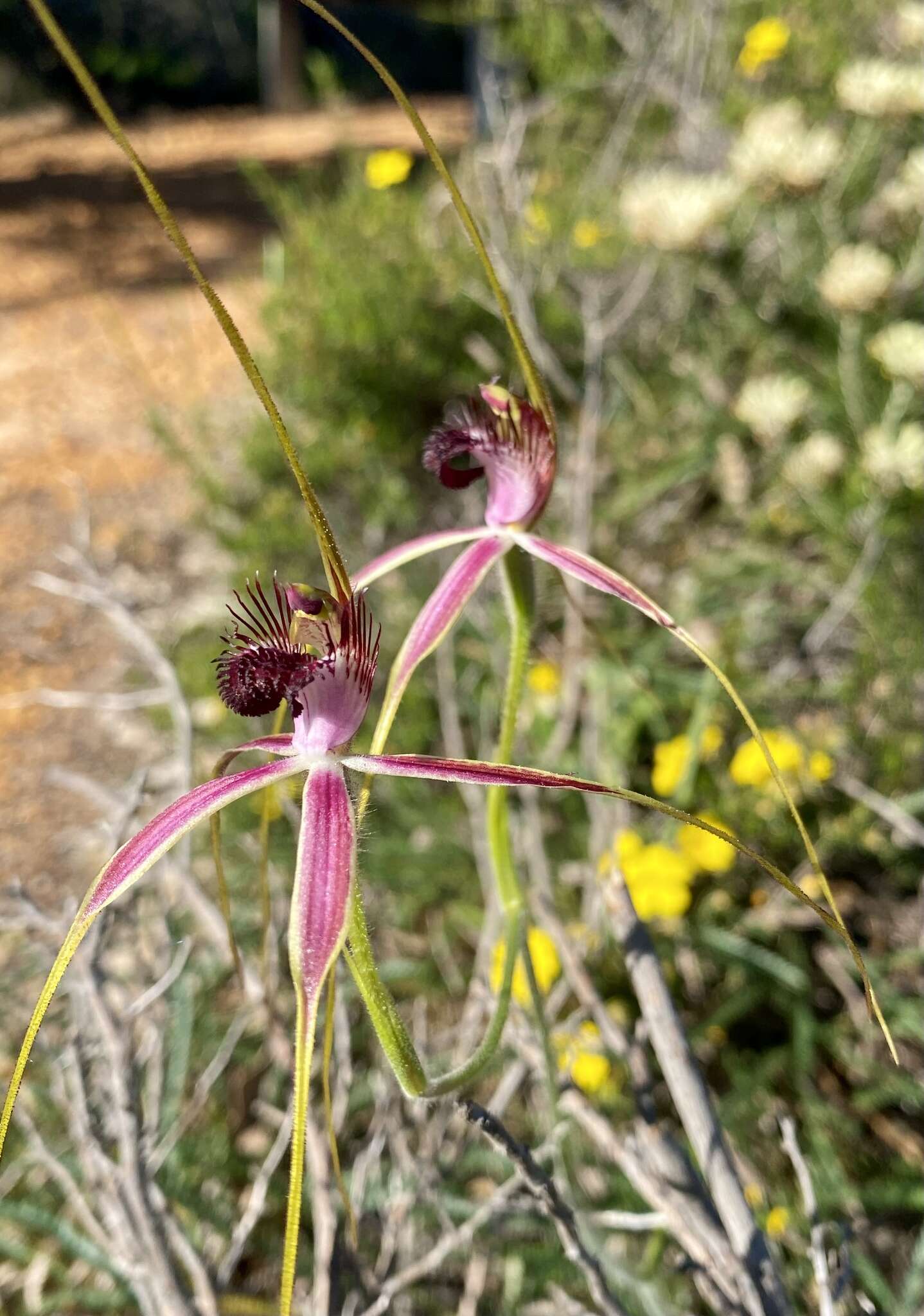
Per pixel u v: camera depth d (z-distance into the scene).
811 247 0.47
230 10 1.92
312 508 0.14
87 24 1.83
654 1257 0.22
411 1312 0.22
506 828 0.17
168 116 1.82
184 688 0.42
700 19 0.62
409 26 1.91
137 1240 0.19
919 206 0.43
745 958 0.29
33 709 0.46
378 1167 0.23
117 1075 0.19
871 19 0.60
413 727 0.36
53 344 0.83
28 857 0.39
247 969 0.22
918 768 0.33
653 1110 0.18
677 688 0.35
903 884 0.31
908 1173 0.26
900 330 0.35
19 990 0.32
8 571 0.55
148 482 0.61
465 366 0.51
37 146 1.59
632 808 0.34
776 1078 0.28
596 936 0.28
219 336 0.81
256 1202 0.21
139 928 0.28
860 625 0.38
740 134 0.53
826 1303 0.16
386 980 0.30
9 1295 0.25
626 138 0.60
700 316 0.49
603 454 0.46
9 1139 0.26
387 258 0.54
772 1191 0.25
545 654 0.38
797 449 0.40
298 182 1.04
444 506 0.46
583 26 0.73
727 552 0.42
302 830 0.13
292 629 0.14
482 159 0.54
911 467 0.34
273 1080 0.28
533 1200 0.20
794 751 0.30
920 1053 0.28
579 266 0.50
